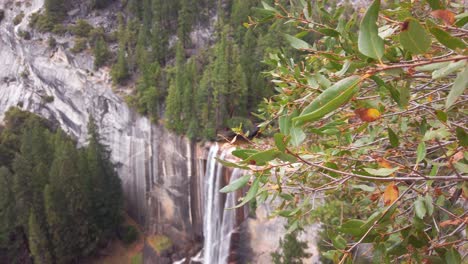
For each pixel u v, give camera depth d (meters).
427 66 1.74
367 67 1.84
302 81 3.54
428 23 1.60
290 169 3.70
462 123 3.13
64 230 29.84
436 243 2.38
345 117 2.78
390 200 2.11
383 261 2.36
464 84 1.47
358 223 2.15
